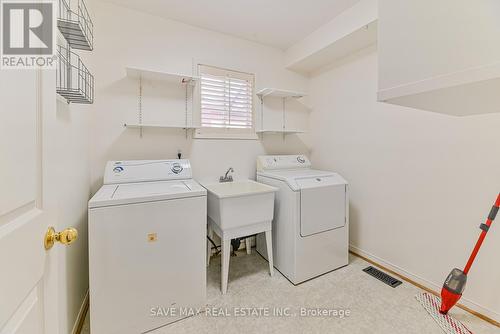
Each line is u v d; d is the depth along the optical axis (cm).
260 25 232
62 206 120
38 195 65
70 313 135
